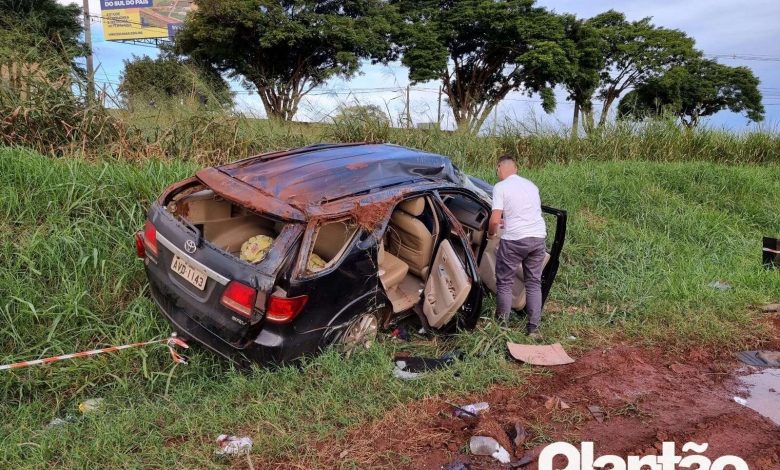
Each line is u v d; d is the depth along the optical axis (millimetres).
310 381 3604
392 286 4273
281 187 3777
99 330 3934
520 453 3223
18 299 3770
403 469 2998
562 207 8172
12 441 3010
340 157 4383
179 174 5547
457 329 4449
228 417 3275
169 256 3699
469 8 27359
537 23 27891
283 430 3193
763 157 13734
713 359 4629
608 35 34469
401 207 4379
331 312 3598
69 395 3549
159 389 3672
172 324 3676
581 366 4297
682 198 9312
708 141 13227
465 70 30438
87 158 6117
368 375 3725
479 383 3854
